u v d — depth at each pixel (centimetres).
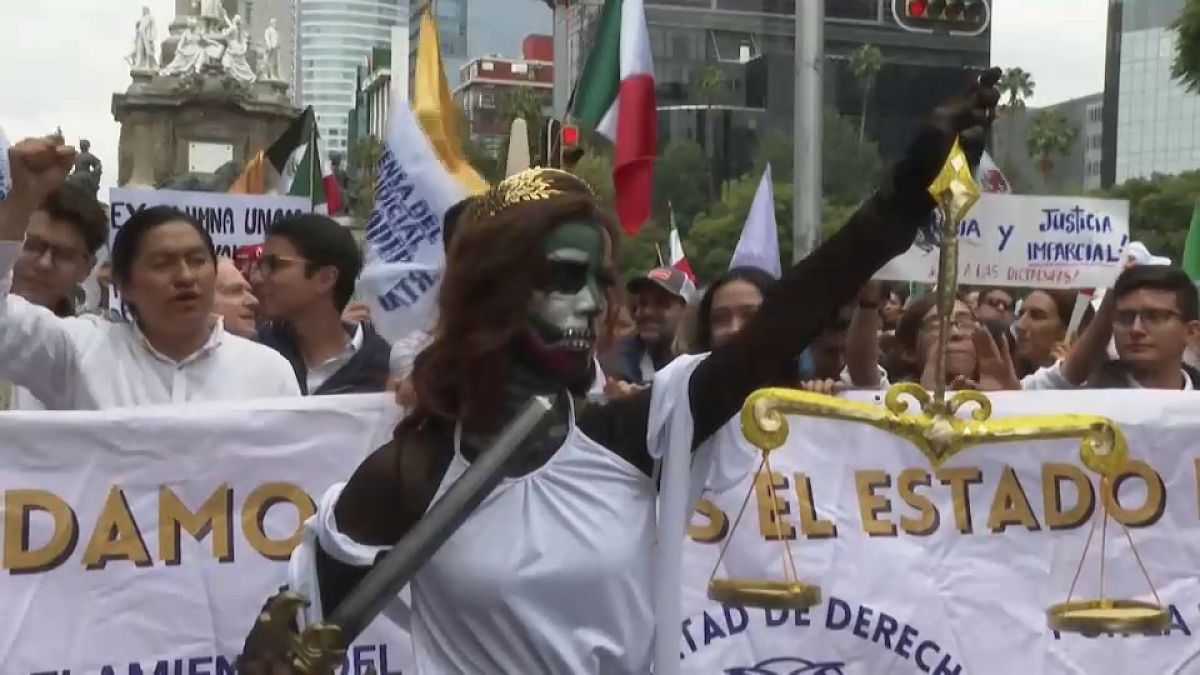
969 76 192
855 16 6412
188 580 307
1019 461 342
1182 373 429
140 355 341
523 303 188
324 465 315
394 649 301
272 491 313
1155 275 408
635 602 189
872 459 338
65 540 299
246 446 312
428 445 193
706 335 422
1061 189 6431
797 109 1064
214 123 3281
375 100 5712
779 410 222
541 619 183
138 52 3288
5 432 296
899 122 6444
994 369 481
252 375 352
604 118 604
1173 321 405
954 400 234
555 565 183
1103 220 673
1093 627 294
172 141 3278
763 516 333
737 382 191
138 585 304
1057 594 343
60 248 404
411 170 494
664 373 195
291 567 196
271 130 3353
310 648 171
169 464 307
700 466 202
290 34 4744
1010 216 666
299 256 418
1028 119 6488
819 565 335
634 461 193
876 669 337
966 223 661
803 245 1075
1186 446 347
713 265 4678
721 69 6681
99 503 302
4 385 423
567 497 188
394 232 495
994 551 341
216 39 3291
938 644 338
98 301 685
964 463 341
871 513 338
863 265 190
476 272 188
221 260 466
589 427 193
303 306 421
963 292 688
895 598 337
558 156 410
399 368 369
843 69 6378
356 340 435
